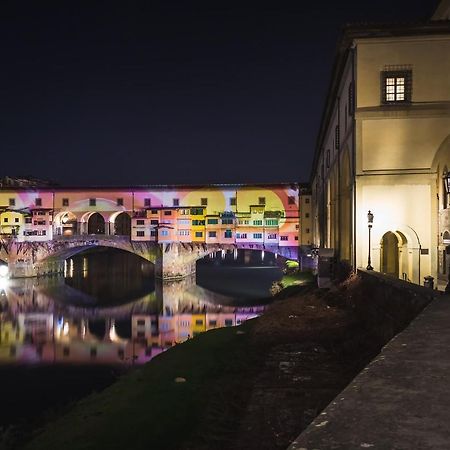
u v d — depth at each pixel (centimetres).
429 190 2412
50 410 2128
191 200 8069
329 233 4144
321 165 5316
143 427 1320
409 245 2422
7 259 8031
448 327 675
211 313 5144
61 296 6394
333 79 3167
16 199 8312
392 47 2414
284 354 1747
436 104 2392
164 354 2192
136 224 7938
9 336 4059
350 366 1562
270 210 7938
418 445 277
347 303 2294
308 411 1221
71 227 8625
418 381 404
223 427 1243
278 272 9812
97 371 3014
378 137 2427
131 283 7925
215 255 13038
